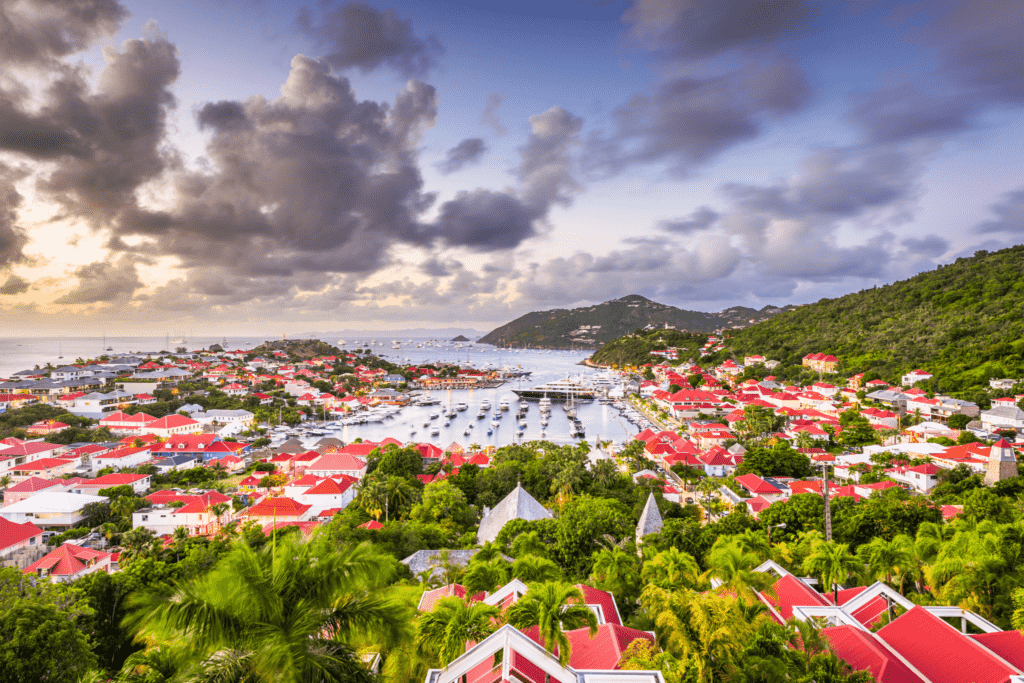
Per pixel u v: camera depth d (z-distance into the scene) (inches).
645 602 1366.9
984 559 1809.8
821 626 1520.7
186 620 705.0
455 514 3774.6
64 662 1360.7
